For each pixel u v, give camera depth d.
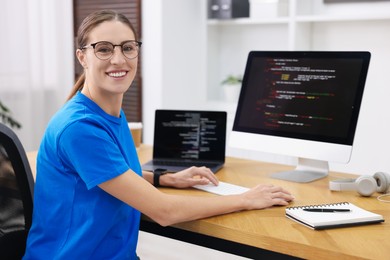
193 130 2.30
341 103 2.01
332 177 2.11
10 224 1.76
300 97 2.11
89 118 1.55
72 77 4.70
